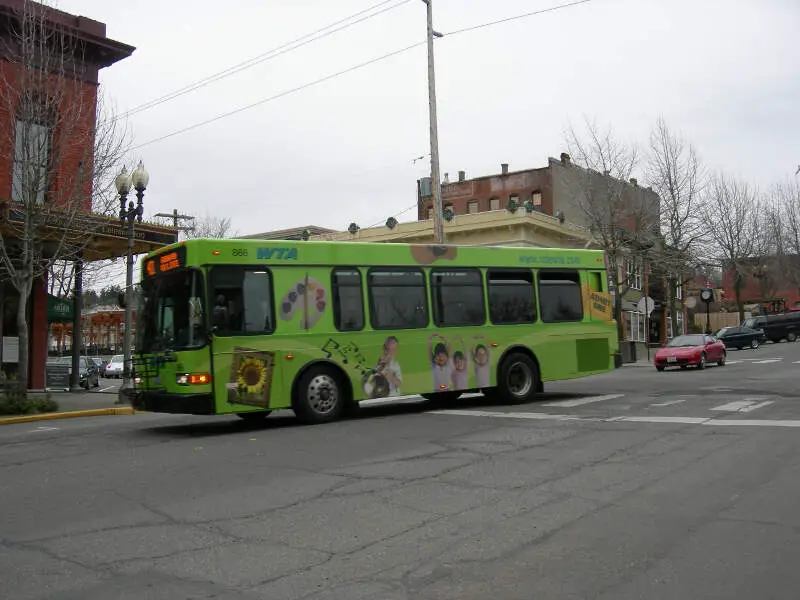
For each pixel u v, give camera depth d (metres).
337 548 5.47
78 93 19.80
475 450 9.42
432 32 24.44
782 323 49.09
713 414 12.43
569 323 16.03
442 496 7.00
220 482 7.88
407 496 7.03
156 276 12.52
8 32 19.48
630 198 41.03
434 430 11.36
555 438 10.23
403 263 13.86
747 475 7.60
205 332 11.59
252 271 12.19
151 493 7.44
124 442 11.22
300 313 12.55
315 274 12.80
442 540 5.61
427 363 13.88
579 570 4.89
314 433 11.38
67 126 18.23
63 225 18.28
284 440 10.75
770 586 4.55
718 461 8.35
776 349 40.97
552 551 5.29
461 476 7.88
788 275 58.38
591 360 16.28
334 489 7.40
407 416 13.30
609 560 5.07
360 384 13.02
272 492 7.34
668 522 5.97
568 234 43.09
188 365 11.56
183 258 11.88
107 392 24.03
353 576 4.86
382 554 5.30
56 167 18.03
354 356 13.01
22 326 17.45
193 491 7.48
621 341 38.25
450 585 4.67
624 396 16.12
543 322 15.62
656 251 42.34
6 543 5.77
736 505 6.46
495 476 7.84
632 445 9.52
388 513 6.43
